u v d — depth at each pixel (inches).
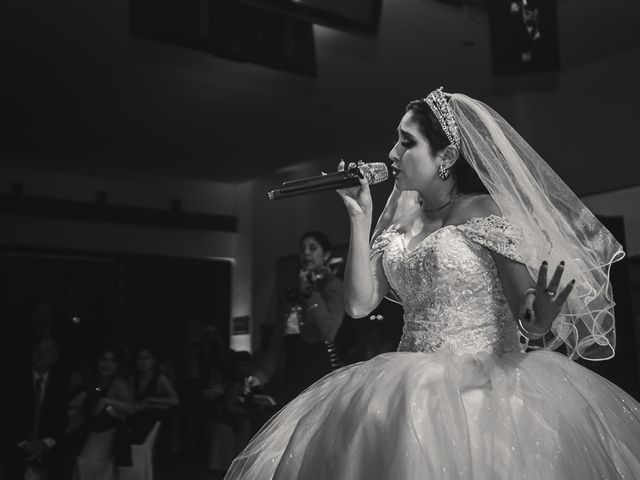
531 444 61.3
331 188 78.5
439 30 245.4
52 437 195.2
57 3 228.2
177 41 205.2
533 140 287.7
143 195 455.8
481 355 69.2
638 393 252.8
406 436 61.2
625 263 260.8
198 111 330.0
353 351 253.6
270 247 443.8
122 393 206.5
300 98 312.3
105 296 449.1
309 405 76.5
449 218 75.2
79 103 319.0
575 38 252.8
